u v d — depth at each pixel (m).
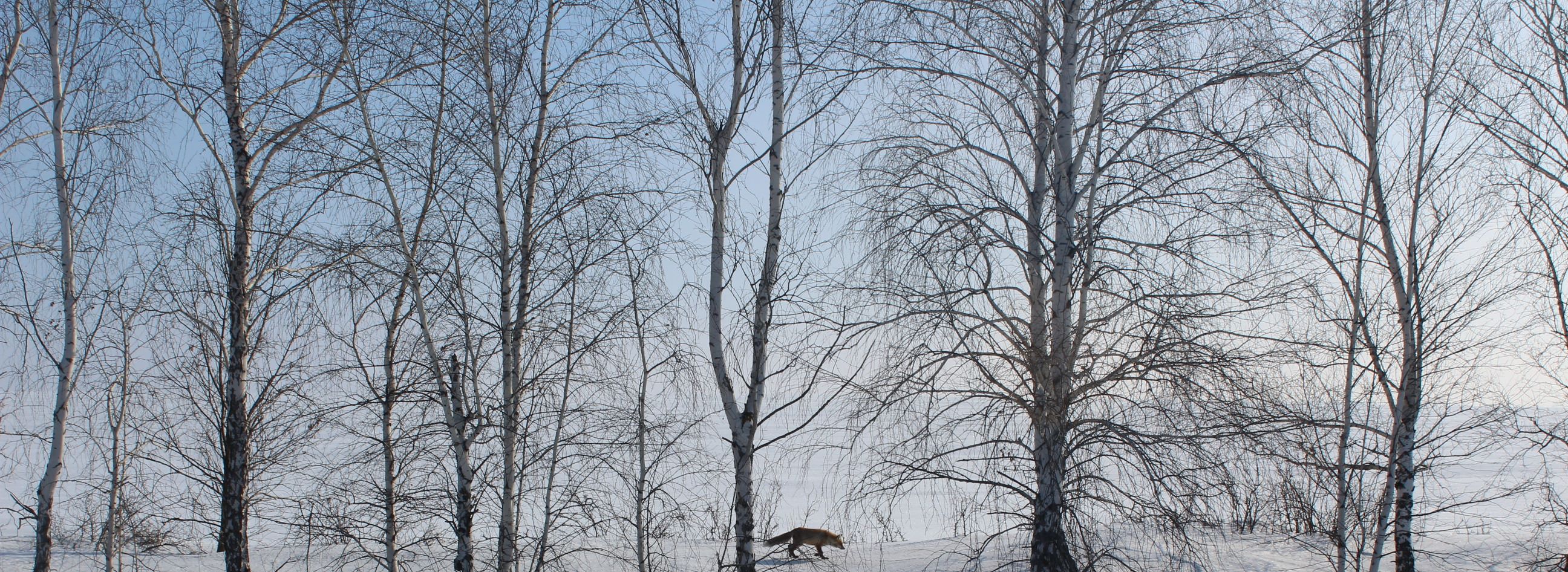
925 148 9.82
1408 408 10.86
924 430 8.91
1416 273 11.10
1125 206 8.74
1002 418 8.84
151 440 12.55
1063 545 8.76
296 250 10.83
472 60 10.84
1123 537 9.59
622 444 10.27
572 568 10.88
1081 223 9.46
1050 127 9.50
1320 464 10.28
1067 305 9.25
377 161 10.63
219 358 12.15
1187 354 8.37
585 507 10.13
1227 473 8.44
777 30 10.02
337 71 10.90
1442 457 10.76
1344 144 11.60
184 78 10.91
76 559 15.68
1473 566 13.77
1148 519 8.48
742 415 9.47
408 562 11.13
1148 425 8.69
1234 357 8.53
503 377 10.70
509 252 10.74
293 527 10.66
